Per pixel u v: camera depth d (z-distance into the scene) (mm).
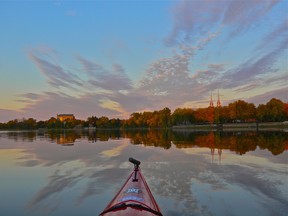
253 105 111938
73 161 18656
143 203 6402
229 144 29266
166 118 158250
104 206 9102
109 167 16094
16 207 9094
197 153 21828
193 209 8570
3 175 14070
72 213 8523
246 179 12250
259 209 8523
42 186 11695
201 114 136125
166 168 15273
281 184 11305
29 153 24109
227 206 8820
